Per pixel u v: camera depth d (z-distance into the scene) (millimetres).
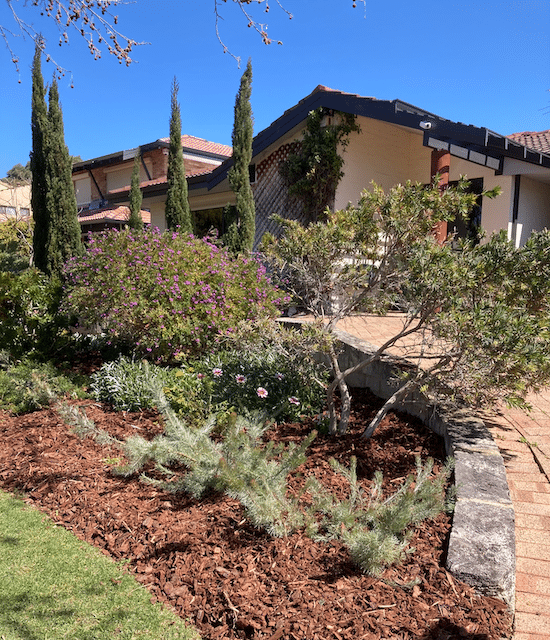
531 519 3219
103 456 4637
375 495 3576
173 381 6004
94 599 2793
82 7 5074
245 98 12000
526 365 3527
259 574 2863
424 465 4027
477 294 3996
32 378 5676
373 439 4625
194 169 21125
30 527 3553
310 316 9133
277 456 4348
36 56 11852
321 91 11055
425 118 9023
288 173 12312
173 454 3881
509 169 9672
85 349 8672
